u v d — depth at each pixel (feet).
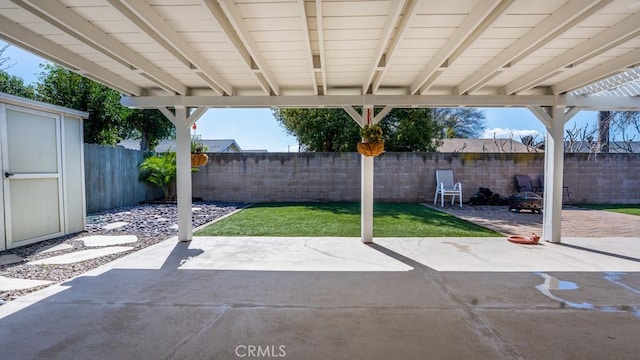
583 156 31.19
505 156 32.09
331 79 14.90
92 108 35.45
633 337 7.41
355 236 17.52
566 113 16.34
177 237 17.17
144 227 20.12
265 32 9.84
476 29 9.52
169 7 8.27
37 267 12.35
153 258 13.52
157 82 13.79
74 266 12.48
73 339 7.29
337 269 12.17
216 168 32.91
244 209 27.55
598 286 10.44
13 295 9.72
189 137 16.70
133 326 7.89
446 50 10.62
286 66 13.01
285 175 32.68
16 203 15.23
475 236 17.51
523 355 6.72
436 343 7.16
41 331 7.61
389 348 6.97
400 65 12.96
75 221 18.57
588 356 6.68
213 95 16.17
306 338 7.38
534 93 16.31
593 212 26.12
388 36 9.25
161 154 33.37
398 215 24.40
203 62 12.14
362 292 10.01
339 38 10.27
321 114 37.47
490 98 15.76
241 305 9.09
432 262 12.98
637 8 8.41
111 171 27.63
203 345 7.09
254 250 14.78
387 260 13.25
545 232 16.55
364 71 13.71
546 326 7.90
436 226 20.24
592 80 13.42
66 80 34.63
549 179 16.37
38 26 9.21
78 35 9.60
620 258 13.51
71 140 18.33
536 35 9.41
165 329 7.75
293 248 15.11
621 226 20.45
